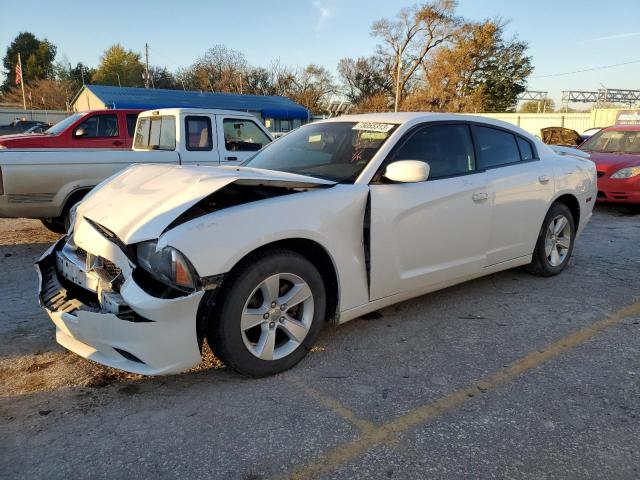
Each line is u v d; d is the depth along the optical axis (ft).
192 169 11.19
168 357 8.75
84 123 32.91
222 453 7.84
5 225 25.61
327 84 218.18
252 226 9.25
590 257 19.17
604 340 11.85
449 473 7.39
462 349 11.43
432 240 12.18
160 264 8.63
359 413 8.91
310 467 7.54
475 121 14.05
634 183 27.86
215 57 214.07
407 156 12.09
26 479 7.27
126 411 8.96
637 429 8.41
